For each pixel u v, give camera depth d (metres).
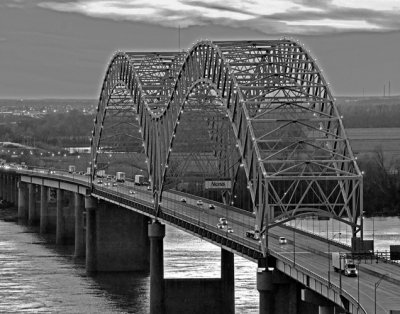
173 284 193.75
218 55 179.50
